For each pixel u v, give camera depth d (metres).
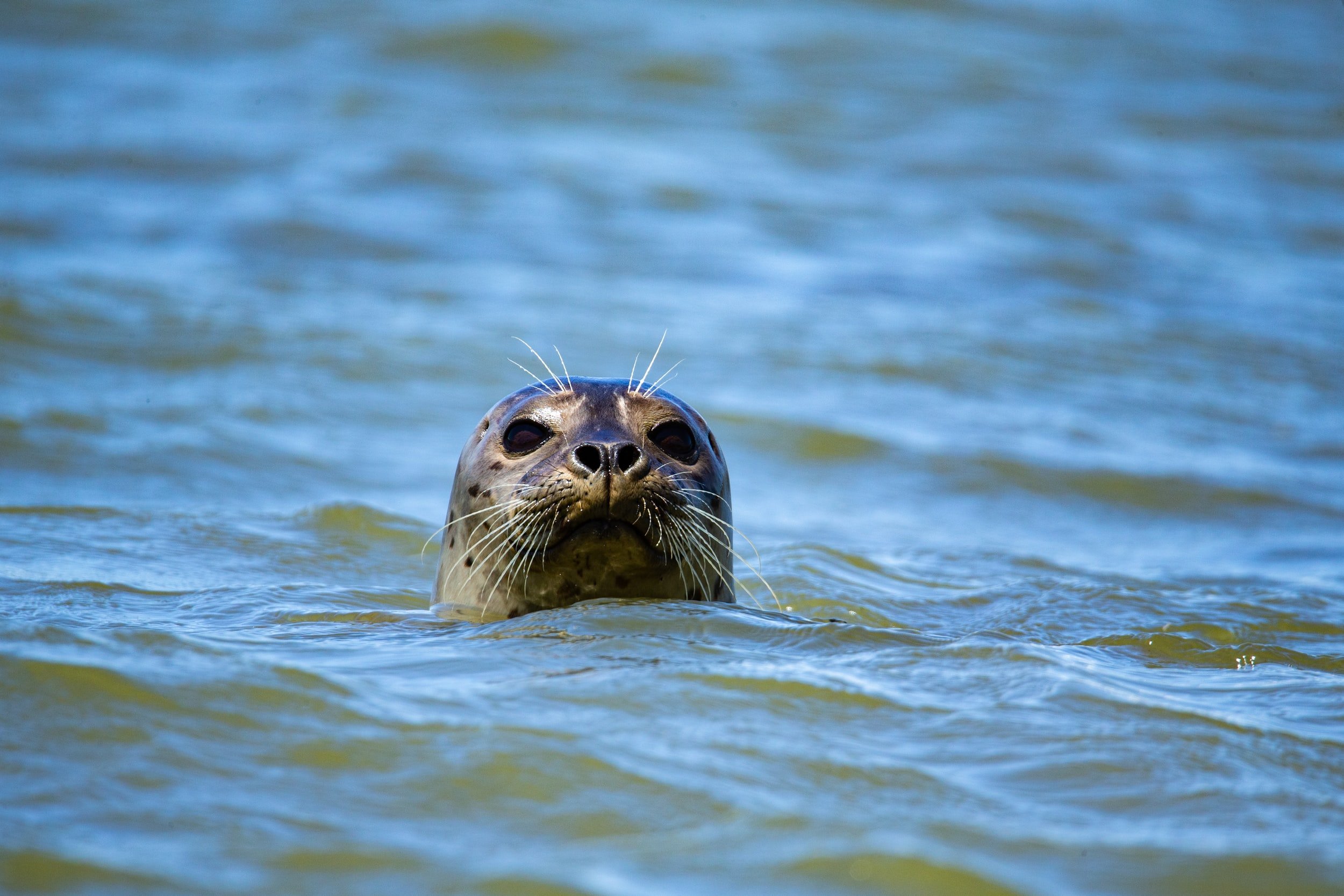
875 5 129.00
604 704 17.05
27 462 38.75
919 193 86.25
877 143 96.44
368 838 13.47
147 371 49.34
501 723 16.31
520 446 23.81
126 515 33.91
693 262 70.25
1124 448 47.84
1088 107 108.19
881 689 18.17
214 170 81.31
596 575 22.80
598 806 14.28
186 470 39.69
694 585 23.84
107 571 27.83
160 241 67.69
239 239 69.00
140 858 12.79
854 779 15.23
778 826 13.88
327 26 112.50
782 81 108.25
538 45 109.69
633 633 20.50
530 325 58.31
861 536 38.31
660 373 53.28
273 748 15.47
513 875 12.70
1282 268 75.38
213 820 13.70
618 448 21.95
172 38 108.81
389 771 14.98
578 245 72.06
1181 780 15.73
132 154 83.00
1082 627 27.58
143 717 16.09
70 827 13.38
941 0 131.75
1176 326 64.31
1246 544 38.59
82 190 75.75
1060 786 15.40
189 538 32.12
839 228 78.25
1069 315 65.12
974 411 51.41
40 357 49.22
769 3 126.56
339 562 31.42
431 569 31.69
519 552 22.89
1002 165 92.88
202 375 49.53
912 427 49.12
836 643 20.48
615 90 103.69
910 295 67.00
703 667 18.61
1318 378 57.62
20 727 15.66
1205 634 26.88
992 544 37.72
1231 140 102.62
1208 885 13.06
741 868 12.95
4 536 30.55
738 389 51.72
